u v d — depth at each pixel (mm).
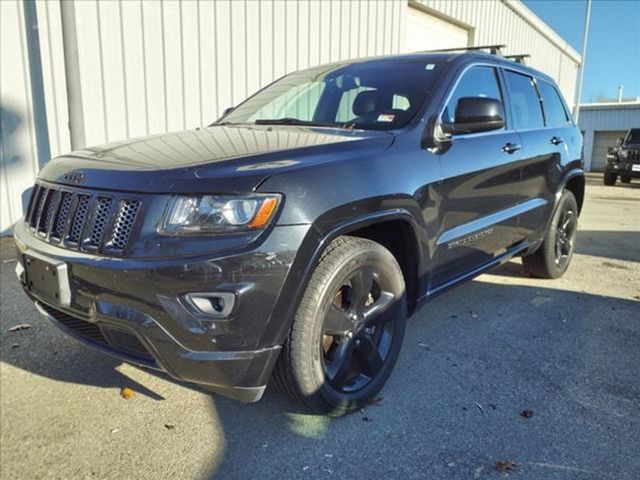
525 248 4340
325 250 2371
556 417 2639
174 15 6656
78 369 3072
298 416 2625
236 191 2072
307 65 8711
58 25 5863
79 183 2367
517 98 4180
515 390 2893
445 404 2738
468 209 3287
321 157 2418
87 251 2230
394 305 2734
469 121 3172
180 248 2031
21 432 2482
